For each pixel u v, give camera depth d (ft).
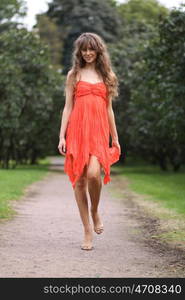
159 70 71.72
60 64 207.21
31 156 147.95
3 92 100.68
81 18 185.68
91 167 20.49
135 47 121.39
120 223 31.17
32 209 37.83
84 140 20.72
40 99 107.76
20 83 101.96
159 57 70.95
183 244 23.65
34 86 107.34
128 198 49.14
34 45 108.06
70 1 195.83
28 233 25.91
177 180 78.13
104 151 20.89
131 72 106.83
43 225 29.14
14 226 28.25
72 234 25.96
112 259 19.99
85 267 18.52
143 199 47.21
